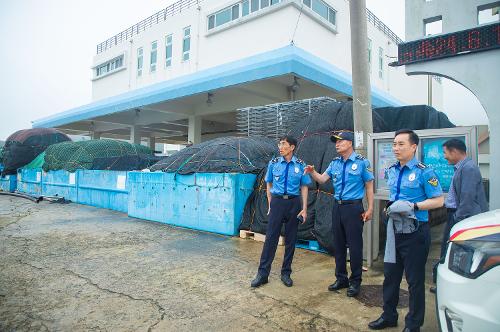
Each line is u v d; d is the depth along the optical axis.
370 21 16.88
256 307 3.46
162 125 21.53
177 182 8.01
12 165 16.09
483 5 5.38
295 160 4.20
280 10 12.00
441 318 2.18
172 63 16.94
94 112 17.59
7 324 3.08
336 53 13.95
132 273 4.52
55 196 12.91
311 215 5.75
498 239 2.02
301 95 12.58
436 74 5.83
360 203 3.74
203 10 15.28
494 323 1.87
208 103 14.09
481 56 5.37
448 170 4.21
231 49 13.80
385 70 18.47
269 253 4.11
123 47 20.59
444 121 7.32
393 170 3.09
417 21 5.99
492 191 5.15
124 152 13.65
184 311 3.36
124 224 8.24
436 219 9.05
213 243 6.27
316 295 3.78
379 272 4.61
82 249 5.78
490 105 5.26
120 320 3.17
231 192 6.90
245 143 8.05
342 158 3.89
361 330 3.01
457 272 2.12
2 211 10.28
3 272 4.53
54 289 3.93
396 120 6.95
